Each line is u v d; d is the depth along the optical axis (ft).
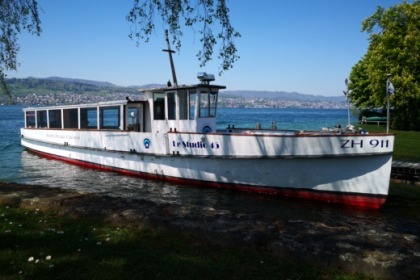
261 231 23.81
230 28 33.60
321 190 42.55
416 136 108.68
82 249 21.09
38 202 32.32
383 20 142.00
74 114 71.20
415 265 18.70
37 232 24.09
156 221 26.30
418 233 33.47
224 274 18.25
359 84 164.86
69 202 32.09
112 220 27.35
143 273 18.11
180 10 33.01
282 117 361.10
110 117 62.80
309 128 188.55
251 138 44.70
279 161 43.55
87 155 68.23
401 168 56.08
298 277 18.10
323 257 19.83
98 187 53.47
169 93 54.19
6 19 37.09
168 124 54.75
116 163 61.93
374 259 19.34
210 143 47.98
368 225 35.96
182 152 51.16
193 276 17.94
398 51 131.44
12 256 19.77
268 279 17.87
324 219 37.65
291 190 44.04
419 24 132.36
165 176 54.49
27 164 74.54
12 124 202.49
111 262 19.22
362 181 40.34
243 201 44.14
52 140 78.23
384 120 166.91
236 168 46.88
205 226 24.80
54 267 18.47
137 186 53.11
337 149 40.32
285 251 20.89
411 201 45.09
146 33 33.55
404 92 128.88
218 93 53.31
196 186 51.26
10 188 40.09
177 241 22.84
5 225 25.46
